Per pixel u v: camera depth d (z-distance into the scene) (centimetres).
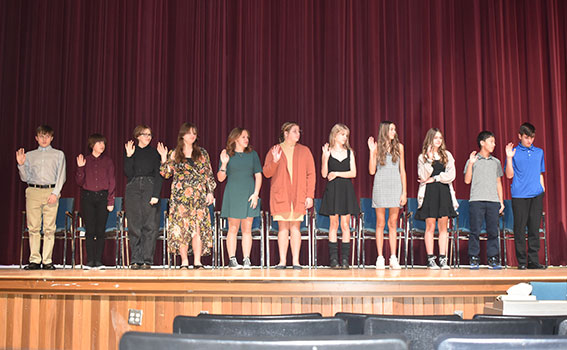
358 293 328
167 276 333
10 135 643
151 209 482
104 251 614
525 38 657
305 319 147
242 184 487
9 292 340
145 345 105
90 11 657
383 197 479
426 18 651
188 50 648
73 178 636
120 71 650
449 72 648
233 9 652
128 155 486
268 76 641
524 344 103
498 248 519
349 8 648
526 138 528
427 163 501
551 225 634
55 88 650
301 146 489
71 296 336
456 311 332
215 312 330
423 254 618
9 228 630
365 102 643
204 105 642
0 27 652
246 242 489
